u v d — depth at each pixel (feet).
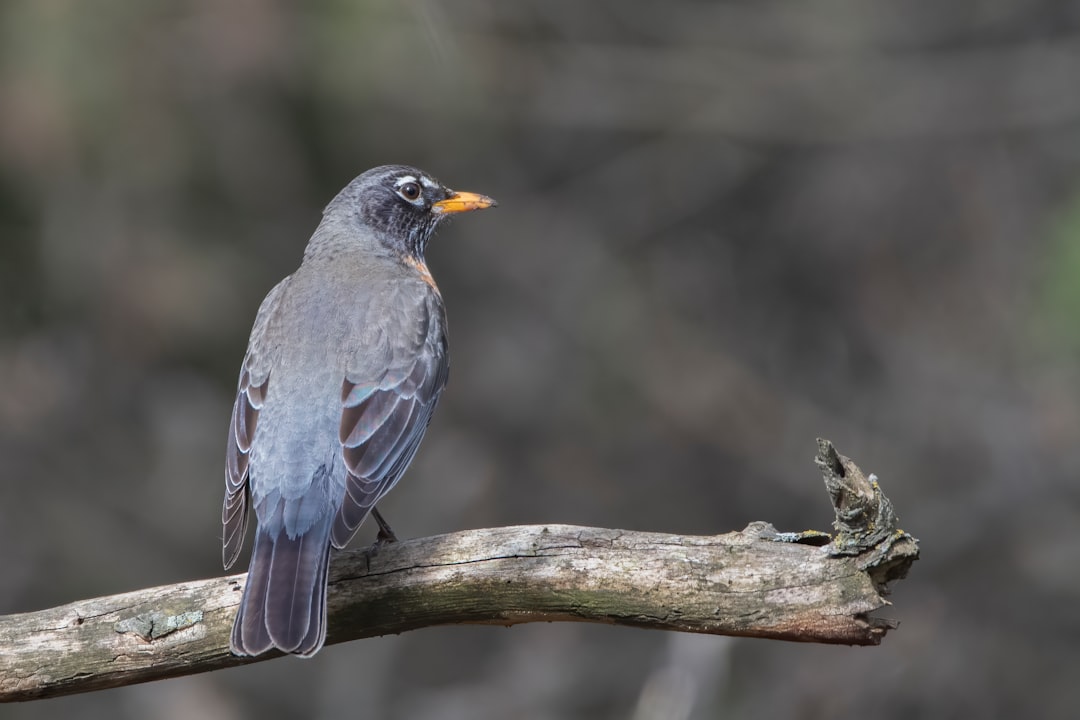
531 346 56.49
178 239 41.88
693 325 57.98
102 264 41.01
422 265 32.17
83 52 37.73
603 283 57.47
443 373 28.32
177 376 45.03
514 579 22.74
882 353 57.57
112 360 43.68
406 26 43.11
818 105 56.85
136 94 38.52
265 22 39.93
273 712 46.55
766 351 58.13
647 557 22.45
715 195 59.77
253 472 25.21
